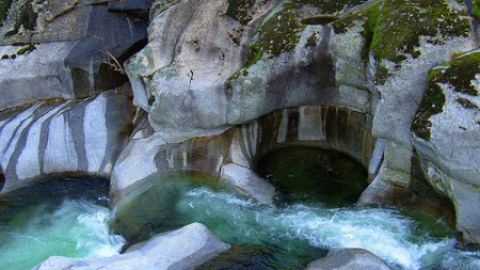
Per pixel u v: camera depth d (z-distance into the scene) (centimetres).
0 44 1345
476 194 825
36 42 1336
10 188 1148
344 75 1011
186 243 874
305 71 1040
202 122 1091
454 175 828
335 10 1048
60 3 1342
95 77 1280
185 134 1116
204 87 1060
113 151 1191
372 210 974
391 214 957
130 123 1232
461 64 827
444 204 910
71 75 1273
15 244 987
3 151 1190
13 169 1168
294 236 945
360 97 1021
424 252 876
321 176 1101
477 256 847
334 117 1093
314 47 1018
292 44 1030
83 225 1032
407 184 952
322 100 1077
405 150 925
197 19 1120
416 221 934
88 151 1192
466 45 870
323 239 930
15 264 930
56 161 1185
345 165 1111
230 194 1062
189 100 1070
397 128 909
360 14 990
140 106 1175
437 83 834
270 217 998
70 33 1337
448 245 877
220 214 1014
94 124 1221
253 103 1049
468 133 793
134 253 868
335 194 1050
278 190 1073
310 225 968
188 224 964
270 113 1111
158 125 1134
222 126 1102
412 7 923
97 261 838
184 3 1142
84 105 1255
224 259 878
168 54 1127
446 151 817
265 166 1143
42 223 1045
